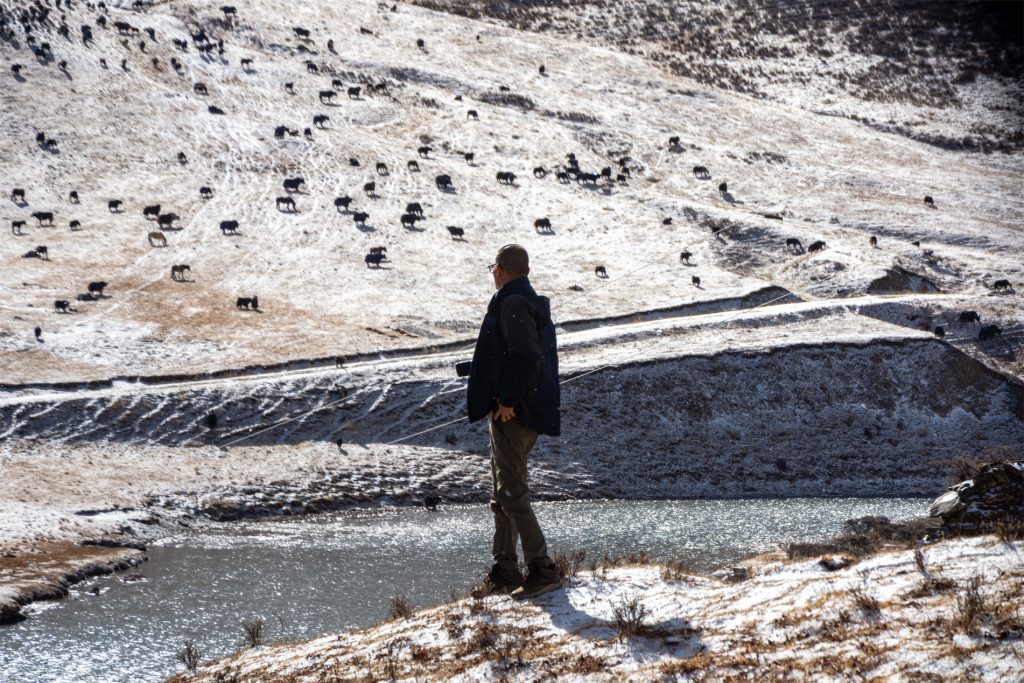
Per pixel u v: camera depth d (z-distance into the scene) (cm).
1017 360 7100
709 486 5528
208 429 5400
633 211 10812
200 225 9306
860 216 11038
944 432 6375
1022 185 12825
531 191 11156
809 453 5978
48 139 10769
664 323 7325
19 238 8575
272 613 2895
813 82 16838
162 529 4200
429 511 4809
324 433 5550
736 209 11038
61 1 14325
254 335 6844
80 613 2875
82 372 5938
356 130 12375
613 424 5972
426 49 15838
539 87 14750
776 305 7975
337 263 8675
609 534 4225
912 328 7488
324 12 16925
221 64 13688
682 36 18500
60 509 4209
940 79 17238
